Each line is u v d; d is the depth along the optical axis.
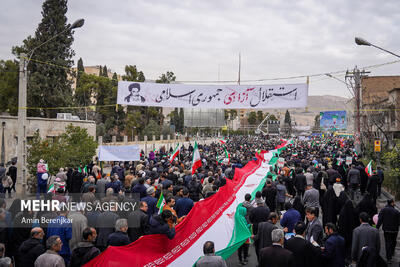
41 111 43.50
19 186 14.31
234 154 28.91
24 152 14.41
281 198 12.61
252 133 151.25
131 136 65.56
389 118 39.75
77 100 60.66
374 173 14.26
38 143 17.75
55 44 41.78
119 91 17.39
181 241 7.08
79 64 64.12
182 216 9.10
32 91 39.97
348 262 8.59
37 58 41.16
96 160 21.30
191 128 114.25
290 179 14.97
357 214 9.01
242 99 16.98
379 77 55.91
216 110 88.12
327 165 17.59
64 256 7.27
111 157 18.19
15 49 42.97
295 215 8.02
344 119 72.38
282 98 16.62
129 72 69.44
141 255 6.33
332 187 10.56
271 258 5.77
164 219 6.62
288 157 26.47
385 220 8.89
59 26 41.81
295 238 6.35
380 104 43.12
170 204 8.78
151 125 68.94
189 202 9.46
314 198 10.24
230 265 8.71
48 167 17.23
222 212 8.48
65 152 18.17
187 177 13.42
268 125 115.44
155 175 13.45
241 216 8.98
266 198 11.34
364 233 7.09
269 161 21.72
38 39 41.56
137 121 71.19
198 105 17.27
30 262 6.18
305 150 38.72
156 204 9.50
